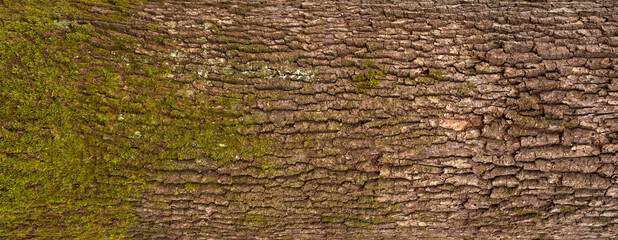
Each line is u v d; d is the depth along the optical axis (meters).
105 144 2.15
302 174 2.26
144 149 2.18
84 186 2.19
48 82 2.10
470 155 2.20
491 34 2.31
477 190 2.27
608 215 2.33
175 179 2.24
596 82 2.13
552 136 2.13
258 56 2.29
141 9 2.45
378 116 2.20
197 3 2.55
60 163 2.12
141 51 2.25
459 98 2.18
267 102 2.21
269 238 2.60
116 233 2.47
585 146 2.13
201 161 2.21
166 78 2.22
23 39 2.13
